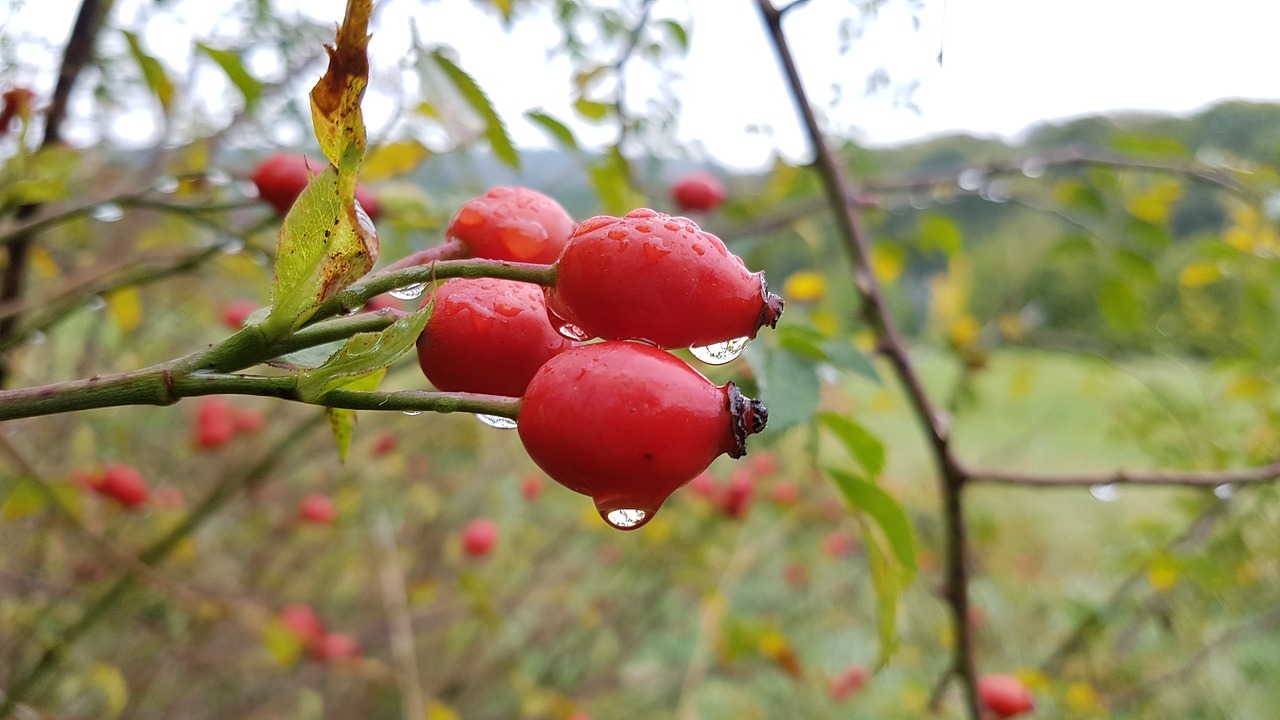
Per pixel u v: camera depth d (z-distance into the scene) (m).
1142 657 0.33
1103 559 0.38
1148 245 0.26
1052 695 0.25
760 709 0.41
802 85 0.18
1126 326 0.27
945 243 0.29
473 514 0.44
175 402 0.07
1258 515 0.25
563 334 0.08
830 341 0.12
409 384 0.34
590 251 0.08
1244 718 0.31
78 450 0.28
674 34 0.24
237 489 0.22
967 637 0.16
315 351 0.08
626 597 0.42
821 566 0.52
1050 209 0.27
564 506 0.45
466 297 0.09
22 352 0.21
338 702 0.37
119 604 0.25
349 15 0.06
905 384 0.16
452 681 0.38
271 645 0.25
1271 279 0.25
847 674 0.38
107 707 0.27
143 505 0.25
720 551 0.40
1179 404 0.27
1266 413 0.25
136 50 0.16
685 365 0.07
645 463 0.07
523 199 0.10
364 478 0.42
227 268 0.20
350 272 0.07
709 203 0.29
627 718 0.41
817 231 0.33
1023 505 0.47
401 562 0.38
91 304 0.16
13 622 0.24
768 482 0.42
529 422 0.07
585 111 0.21
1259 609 0.31
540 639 0.41
